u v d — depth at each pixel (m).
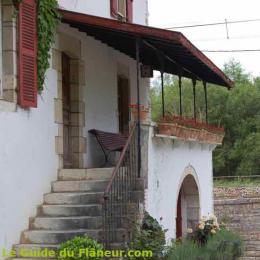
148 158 9.88
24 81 8.58
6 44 8.48
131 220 8.52
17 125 8.48
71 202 9.05
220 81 14.30
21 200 8.52
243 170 39.38
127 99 13.66
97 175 9.66
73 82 10.88
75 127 10.87
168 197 11.27
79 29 10.70
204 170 14.72
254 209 20.95
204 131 13.24
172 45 9.85
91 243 7.38
